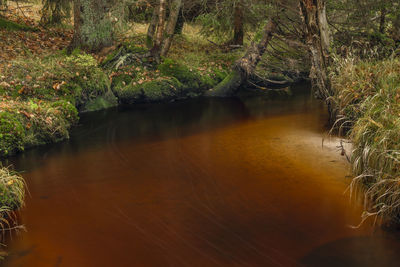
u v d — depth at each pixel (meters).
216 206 4.50
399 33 10.02
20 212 4.40
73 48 10.30
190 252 3.62
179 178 5.31
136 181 5.22
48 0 12.09
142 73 9.92
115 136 7.19
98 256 3.58
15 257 3.57
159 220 4.20
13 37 10.71
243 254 3.58
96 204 4.59
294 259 3.49
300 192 4.80
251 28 12.29
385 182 4.33
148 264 3.46
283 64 11.43
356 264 3.41
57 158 6.09
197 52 11.84
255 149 6.40
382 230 3.93
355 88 6.61
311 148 6.35
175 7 10.58
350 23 9.88
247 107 9.35
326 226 4.02
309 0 6.83
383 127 4.91
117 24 10.46
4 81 7.71
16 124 6.30
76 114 7.79
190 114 8.77
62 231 4.01
